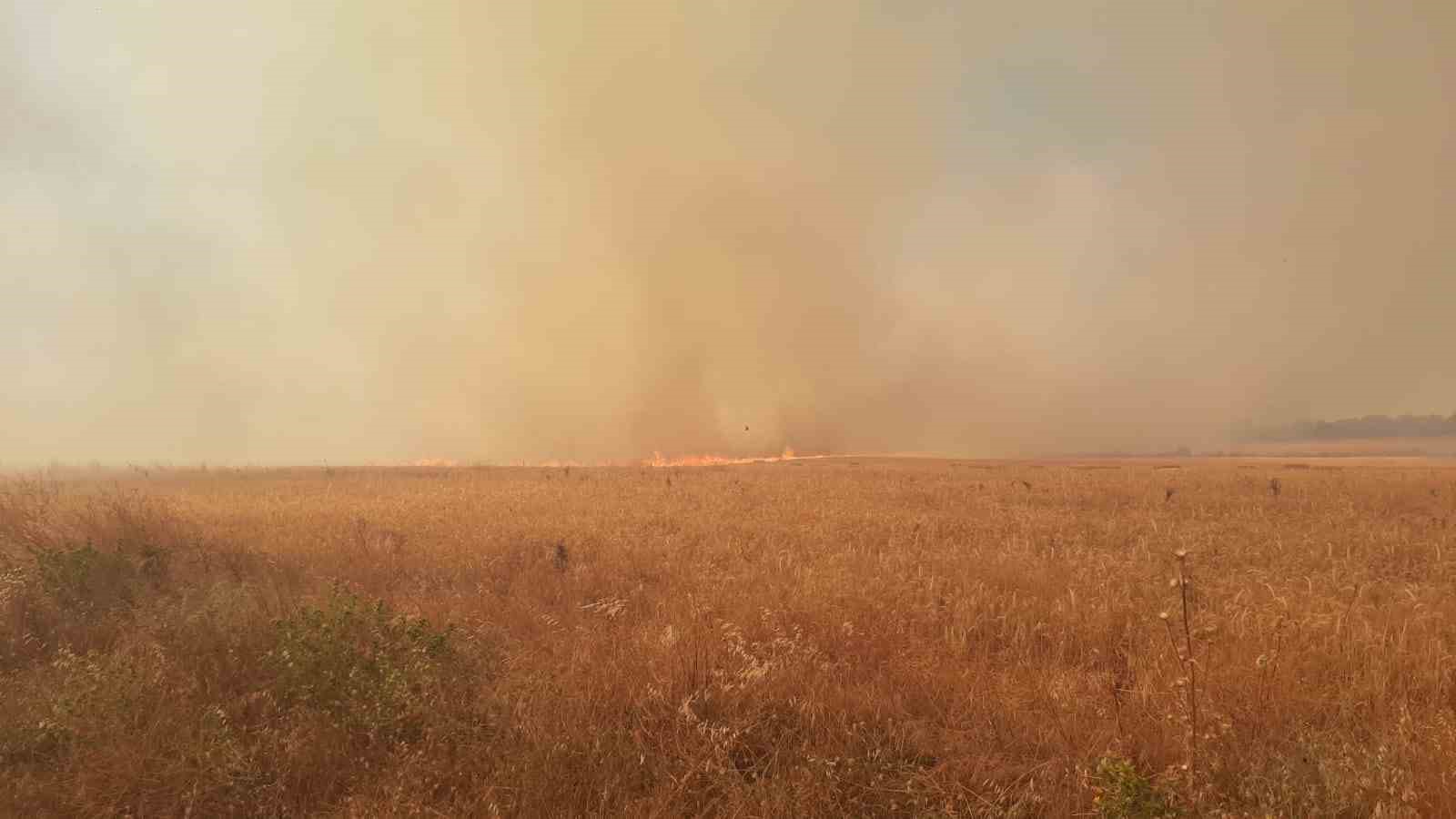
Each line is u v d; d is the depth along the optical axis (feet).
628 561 29.25
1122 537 36.83
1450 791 11.03
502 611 21.39
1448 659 16.24
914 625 20.07
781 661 16.38
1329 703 14.65
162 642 17.63
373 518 41.78
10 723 13.79
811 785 11.73
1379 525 40.37
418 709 14.01
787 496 58.75
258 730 13.70
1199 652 16.88
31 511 30.35
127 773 12.23
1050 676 16.19
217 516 41.19
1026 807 11.43
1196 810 10.87
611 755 12.51
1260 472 91.45
